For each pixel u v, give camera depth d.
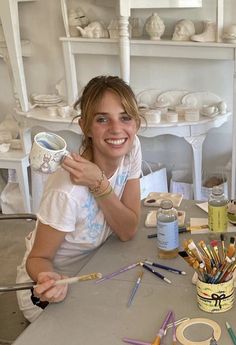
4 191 3.48
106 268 1.46
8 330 1.64
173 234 1.47
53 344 1.15
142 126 2.89
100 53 3.05
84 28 3.06
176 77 3.18
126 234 1.61
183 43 2.83
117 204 1.56
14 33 3.03
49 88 3.46
